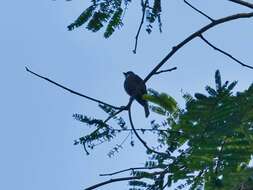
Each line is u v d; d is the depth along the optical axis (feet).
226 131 30.40
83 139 36.55
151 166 33.53
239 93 30.40
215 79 30.48
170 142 33.12
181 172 32.40
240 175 30.86
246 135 30.35
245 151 30.58
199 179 31.86
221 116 30.37
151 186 33.50
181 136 32.30
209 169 31.32
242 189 30.73
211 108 30.27
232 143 30.73
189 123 31.01
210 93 30.37
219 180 31.07
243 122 30.32
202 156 31.24
